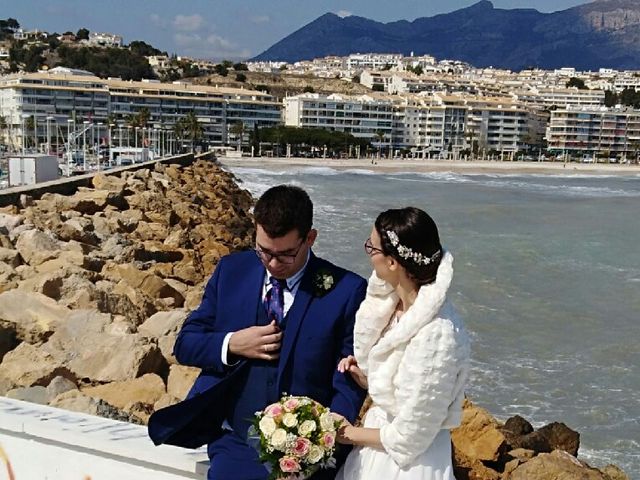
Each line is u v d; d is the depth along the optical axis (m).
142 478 3.91
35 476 4.21
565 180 123.62
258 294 3.59
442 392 3.03
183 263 17.61
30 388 7.66
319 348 3.46
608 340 17.91
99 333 9.02
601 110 185.38
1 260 13.84
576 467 7.75
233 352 3.52
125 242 17.75
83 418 4.39
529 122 179.88
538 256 32.06
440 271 3.11
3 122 112.75
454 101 172.25
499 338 17.67
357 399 3.48
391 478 3.20
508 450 8.48
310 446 3.23
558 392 14.02
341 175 108.38
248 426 3.56
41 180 31.44
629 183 119.44
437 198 71.81
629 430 12.34
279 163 122.44
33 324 9.29
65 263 13.34
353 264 27.23
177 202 28.17
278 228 3.34
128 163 66.56
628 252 34.69
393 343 3.10
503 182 110.56
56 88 126.44
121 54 199.62
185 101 142.88
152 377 8.24
